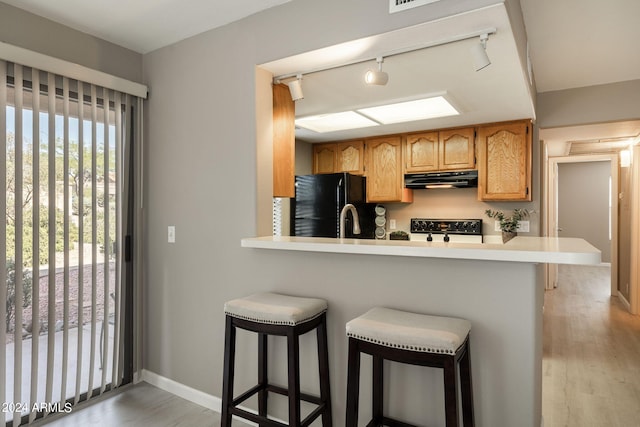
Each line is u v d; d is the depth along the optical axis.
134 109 2.81
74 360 2.46
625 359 3.40
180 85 2.68
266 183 2.40
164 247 2.77
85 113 2.51
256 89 2.33
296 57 2.19
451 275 1.75
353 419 1.62
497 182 3.91
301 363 2.14
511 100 3.11
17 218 2.20
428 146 4.28
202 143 2.56
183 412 2.45
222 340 2.47
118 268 2.70
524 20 2.45
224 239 2.46
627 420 2.40
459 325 1.58
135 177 2.81
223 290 2.47
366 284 1.96
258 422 1.85
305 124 3.84
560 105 3.79
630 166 5.05
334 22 2.03
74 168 2.45
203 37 2.55
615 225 5.98
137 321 2.83
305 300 1.99
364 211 4.63
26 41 2.26
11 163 2.19
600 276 7.81
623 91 3.57
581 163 9.53
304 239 2.15
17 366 2.20
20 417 2.21
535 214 3.97
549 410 2.53
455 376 1.42
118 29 2.52
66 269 2.40
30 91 2.26
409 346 1.48
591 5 2.29
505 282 1.65
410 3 1.81
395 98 3.05
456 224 4.36
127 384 2.79
